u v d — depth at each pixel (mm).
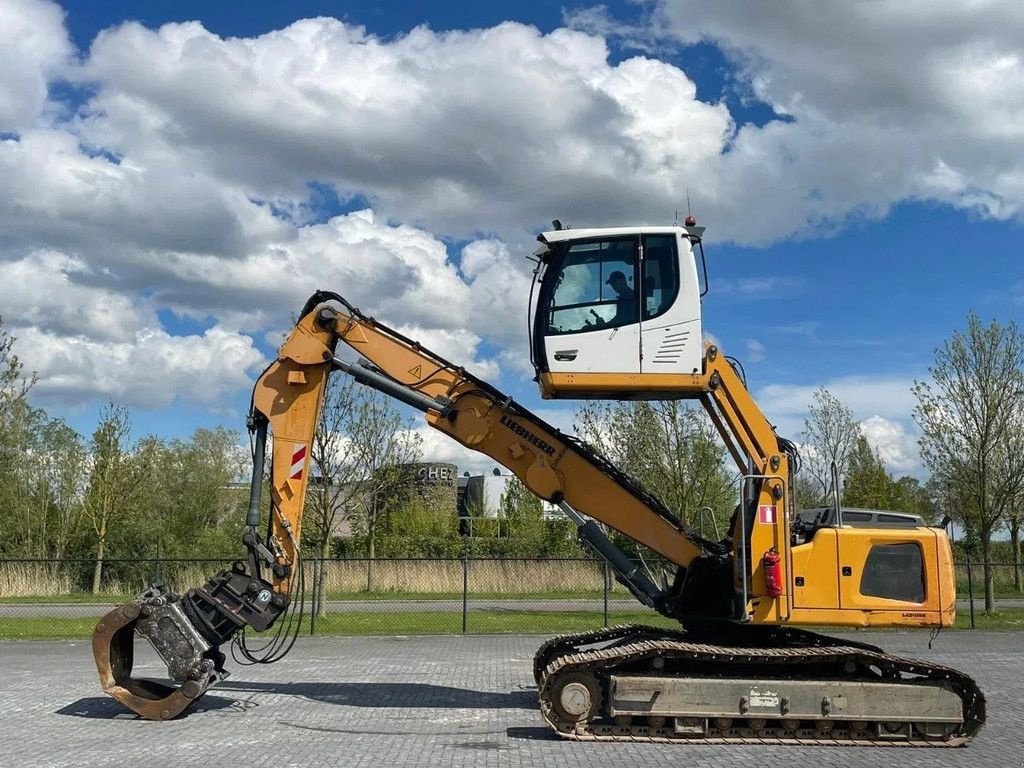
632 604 28219
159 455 45000
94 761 8766
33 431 39125
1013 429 26594
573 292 10594
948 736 9898
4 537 38312
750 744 9773
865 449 37469
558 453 11195
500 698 12641
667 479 27250
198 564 30578
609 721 10414
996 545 39031
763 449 10367
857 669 10328
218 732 10195
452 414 11219
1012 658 17688
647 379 10383
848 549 10203
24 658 17188
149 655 17484
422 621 23625
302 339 11484
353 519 33156
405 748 9406
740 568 10203
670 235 10664
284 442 11438
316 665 16109
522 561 30578
